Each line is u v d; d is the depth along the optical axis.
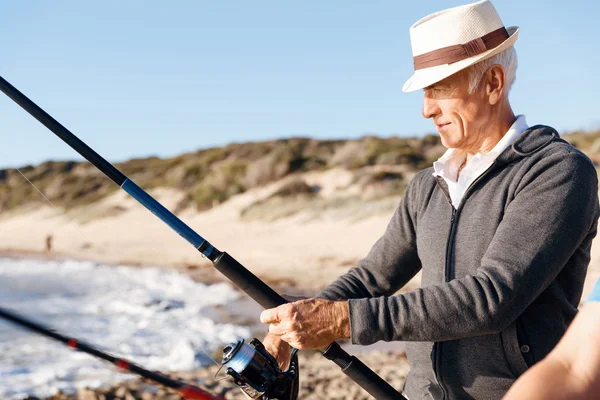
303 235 27.38
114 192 38.94
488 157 1.69
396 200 29.95
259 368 1.67
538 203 1.55
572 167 1.57
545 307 1.61
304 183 34.84
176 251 26.52
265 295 1.64
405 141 39.16
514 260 1.51
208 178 39.38
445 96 1.73
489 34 1.68
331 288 1.95
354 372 1.65
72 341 1.42
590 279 10.16
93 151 1.59
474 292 1.49
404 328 1.50
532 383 0.76
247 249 25.61
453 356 1.66
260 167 38.12
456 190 1.74
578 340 0.78
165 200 39.53
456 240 1.70
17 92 1.55
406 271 1.98
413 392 1.81
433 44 1.71
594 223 1.62
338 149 40.38
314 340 1.55
